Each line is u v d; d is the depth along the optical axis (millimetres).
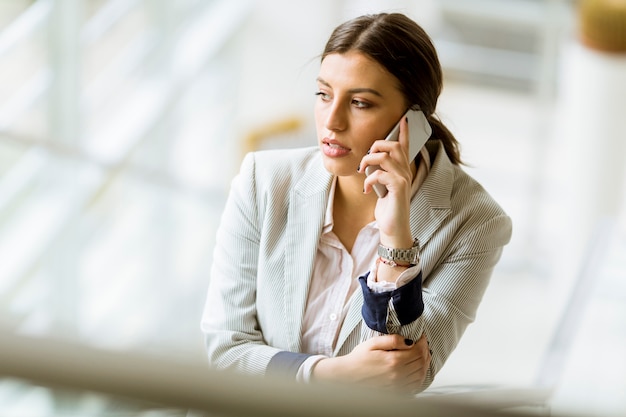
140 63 5762
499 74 7406
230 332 1832
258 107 6953
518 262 6055
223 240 1886
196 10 6582
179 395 545
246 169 1885
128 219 4137
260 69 6895
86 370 544
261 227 1841
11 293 3789
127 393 544
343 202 1810
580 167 5680
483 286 1823
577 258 5730
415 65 1695
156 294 4043
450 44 7422
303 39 6852
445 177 1832
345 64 1685
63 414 1704
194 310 4008
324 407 550
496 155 7195
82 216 4023
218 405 544
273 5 6820
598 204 5660
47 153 4047
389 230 1661
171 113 5609
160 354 567
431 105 1749
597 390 1958
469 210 1817
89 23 5055
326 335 1787
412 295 1661
